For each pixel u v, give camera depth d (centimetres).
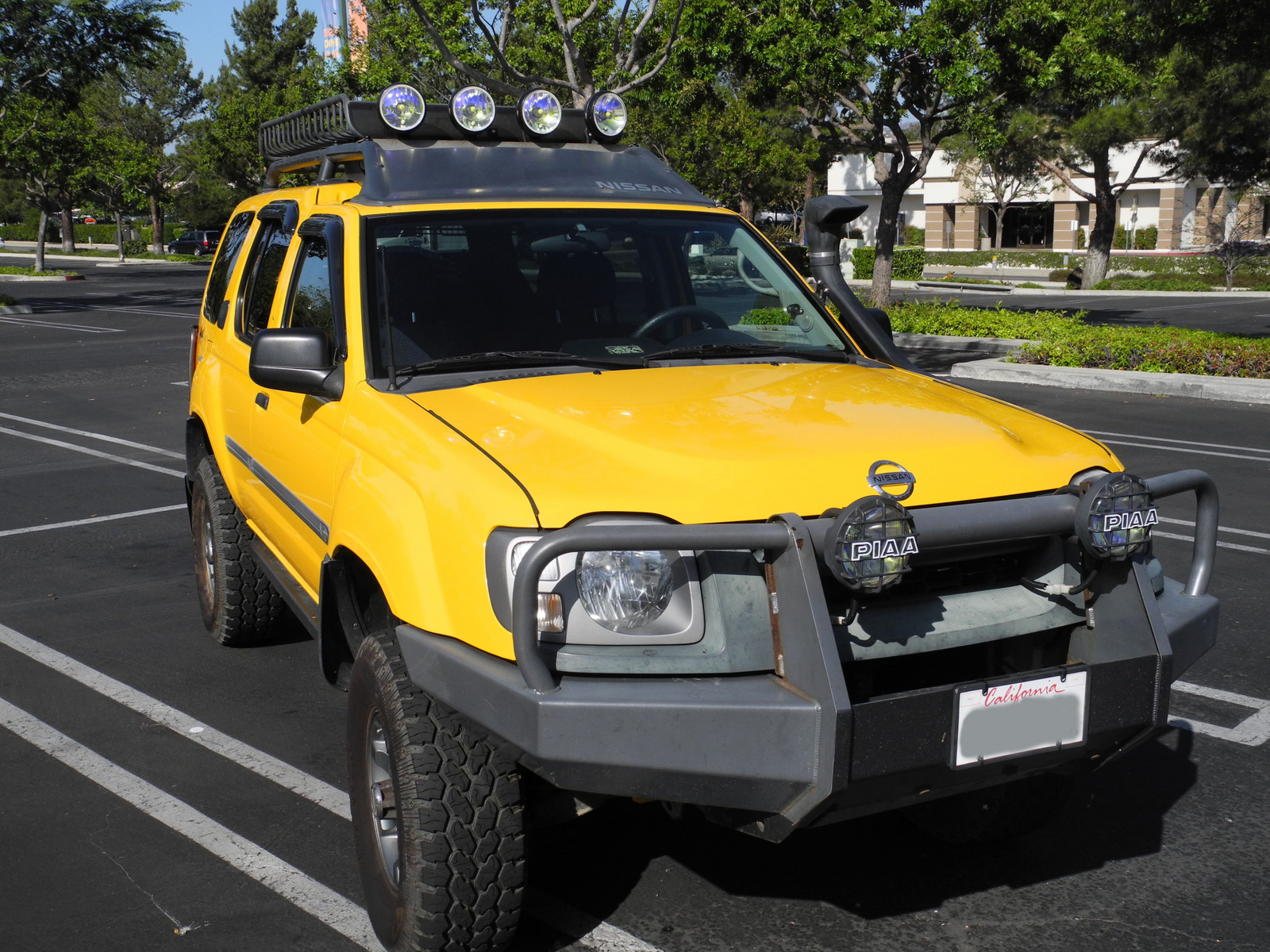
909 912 348
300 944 333
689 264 434
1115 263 4669
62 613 638
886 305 2298
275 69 7819
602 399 339
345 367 380
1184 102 3070
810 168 4566
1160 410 1283
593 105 499
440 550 298
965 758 281
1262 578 675
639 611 277
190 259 6550
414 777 293
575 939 334
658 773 267
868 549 268
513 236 413
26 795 427
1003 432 328
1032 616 304
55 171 4716
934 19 1869
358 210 410
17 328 2500
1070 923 342
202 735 478
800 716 267
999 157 3931
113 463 1070
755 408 332
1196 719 490
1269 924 341
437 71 2206
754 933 337
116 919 346
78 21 3086
